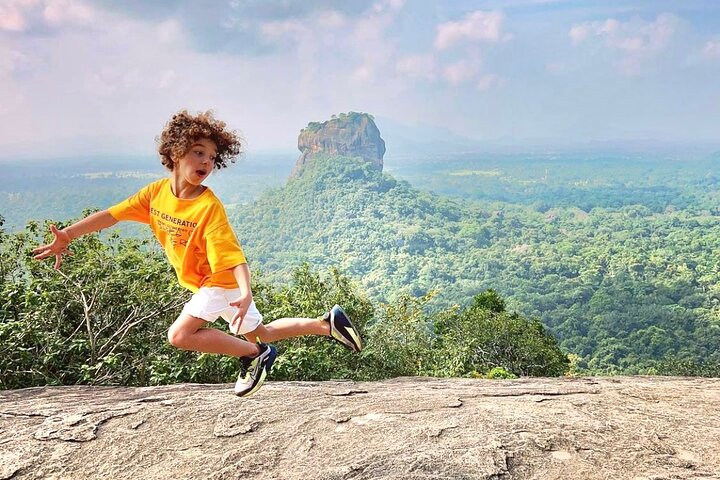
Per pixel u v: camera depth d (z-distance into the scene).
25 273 7.69
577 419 3.12
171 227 2.89
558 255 159.00
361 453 2.79
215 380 7.30
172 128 2.81
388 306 14.98
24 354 6.42
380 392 3.89
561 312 110.25
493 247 181.62
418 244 180.50
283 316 8.71
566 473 2.58
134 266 8.03
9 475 2.78
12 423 3.34
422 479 2.54
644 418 3.15
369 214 197.38
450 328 24.80
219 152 2.89
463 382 4.46
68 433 3.14
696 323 93.06
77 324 7.77
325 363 8.14
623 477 2.54
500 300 31.78
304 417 3.26
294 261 172.38
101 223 3.05
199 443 3.01
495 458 2.68
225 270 2.82
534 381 4.45
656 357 79.56
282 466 2.74
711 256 145.50
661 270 136.00
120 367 7.21
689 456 2.72
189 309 2.89
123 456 2.90
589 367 78.12
